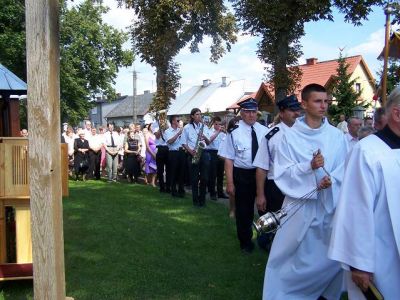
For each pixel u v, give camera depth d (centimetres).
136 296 468
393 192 267
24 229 493
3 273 482
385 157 271
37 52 325
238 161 609
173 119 1130
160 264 569
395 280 272
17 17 2941
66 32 3478
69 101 3609
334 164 413
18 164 479
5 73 508
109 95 3819
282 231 416
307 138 416
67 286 493
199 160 974
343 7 1670
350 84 3055
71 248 638
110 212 893
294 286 412
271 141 520
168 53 1997
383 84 1071
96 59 3631
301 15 1608
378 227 272
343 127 1401
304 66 4103
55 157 334
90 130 1549
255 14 1656
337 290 418
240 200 614
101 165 1595
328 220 405
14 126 517
